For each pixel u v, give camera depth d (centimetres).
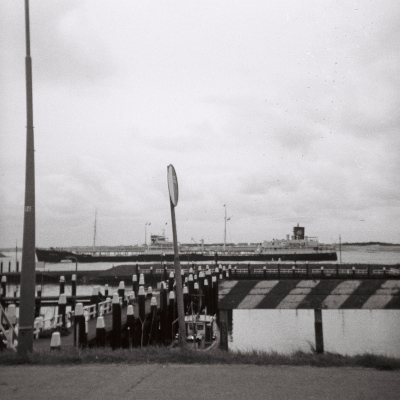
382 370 768
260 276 7194
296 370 769
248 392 645
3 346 1207
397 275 6706
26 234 994
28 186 1013
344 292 920
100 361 863
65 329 2225
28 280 975
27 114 1035
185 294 3641
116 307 2055
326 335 3881
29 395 641
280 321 4647
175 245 1328
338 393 638
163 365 816
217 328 3709
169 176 1340
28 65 1047
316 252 13700
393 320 4484
